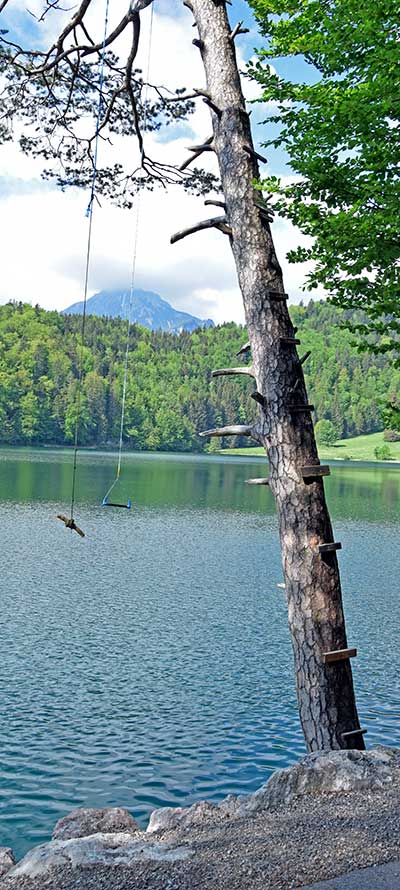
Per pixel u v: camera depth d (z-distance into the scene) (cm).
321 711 746
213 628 2308
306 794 555
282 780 568
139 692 1680
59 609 2492
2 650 1978
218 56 862
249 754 1344
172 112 1159
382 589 3081
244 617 2470
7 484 7725
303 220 932
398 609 2684
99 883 424
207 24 875
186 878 425
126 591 2845
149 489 8206
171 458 17225
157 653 2008
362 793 550
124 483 8794
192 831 504
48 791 1173
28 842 1013
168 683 1753
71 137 1181
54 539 4228
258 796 555
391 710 1602
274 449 785
